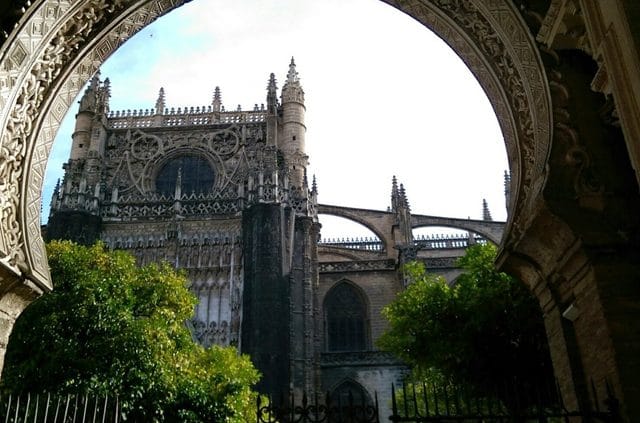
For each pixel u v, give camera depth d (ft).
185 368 85.05
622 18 24.72
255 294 159.02
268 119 195.62
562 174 33.60
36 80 36.73
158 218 176.35
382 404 176.04
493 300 76.02
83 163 187.83
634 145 23.94
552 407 38.45
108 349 73.36
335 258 210.79
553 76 35.73
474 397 73.20
